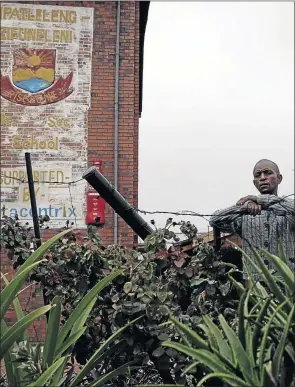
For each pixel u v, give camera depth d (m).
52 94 11.89
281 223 5.43
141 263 5.00
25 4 12.05
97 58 12.05
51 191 11.55
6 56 11.91
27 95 11.84
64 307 5.26
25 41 11.97
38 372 4.36
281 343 3.71
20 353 4.38
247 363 3.75
